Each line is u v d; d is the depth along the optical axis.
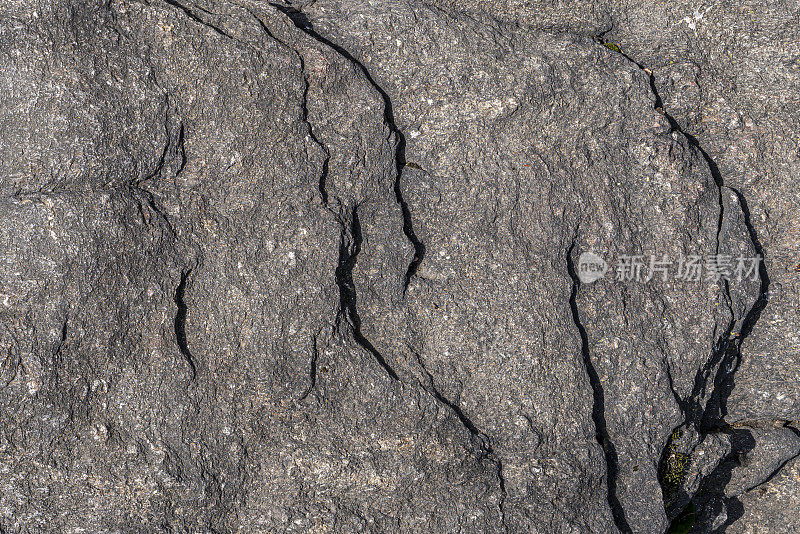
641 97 6.17
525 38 6.10
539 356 5.59
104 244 4.53
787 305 6.82
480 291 5.61
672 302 6.25
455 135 5.80
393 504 5.18
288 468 4.97
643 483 6.08
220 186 5.01
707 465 6.71
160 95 4.79
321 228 5.13
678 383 6.24
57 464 4.43
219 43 4.99
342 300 5.34
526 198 5.81
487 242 5.70
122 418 4.57
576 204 5.93
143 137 4.72
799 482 7.19
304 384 5.00
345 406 5.11
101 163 4.55
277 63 5.14
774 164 6.68
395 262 5.48
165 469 4.61
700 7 6.55
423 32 5.76
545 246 5.80
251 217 5.04
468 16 6.02
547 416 5.58
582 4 6.30
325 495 5.03
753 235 6.73
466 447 5.30
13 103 4.40
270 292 4.99
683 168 6.31
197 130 4.95
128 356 4.62
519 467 5.52
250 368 4.92
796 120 6.64
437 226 5.71
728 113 6.63
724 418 7.12
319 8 5.88
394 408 5.18
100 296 4.53
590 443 5.68
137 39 4.79
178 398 4.70
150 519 4.61
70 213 4.45
